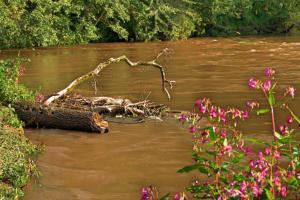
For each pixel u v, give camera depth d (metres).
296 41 23.75
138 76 12.14
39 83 11.13
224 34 30.98
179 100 8.55
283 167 4.45
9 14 21.45
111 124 6.95
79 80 7.35
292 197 3.13
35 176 4.58
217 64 14.41
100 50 20.72
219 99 8.50
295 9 32.62
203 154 5.12
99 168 4.86
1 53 19.28
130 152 5.41
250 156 4.89
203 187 3.01
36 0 22.03
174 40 26.91
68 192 4.19
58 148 5.63
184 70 13.12
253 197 2.75
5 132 5.35
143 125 6.78
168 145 5.63
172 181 4.40
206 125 6.48
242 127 6.33
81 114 6.48
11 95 6.83
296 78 10.98
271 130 6.13
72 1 24.66
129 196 4.07
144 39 27.16
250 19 32.12
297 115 6.95
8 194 3.93
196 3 29.83
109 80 11.51
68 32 23.80
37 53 19.39
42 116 6.64
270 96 2.95
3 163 4.42
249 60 15.34
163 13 26.33
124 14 24.72
